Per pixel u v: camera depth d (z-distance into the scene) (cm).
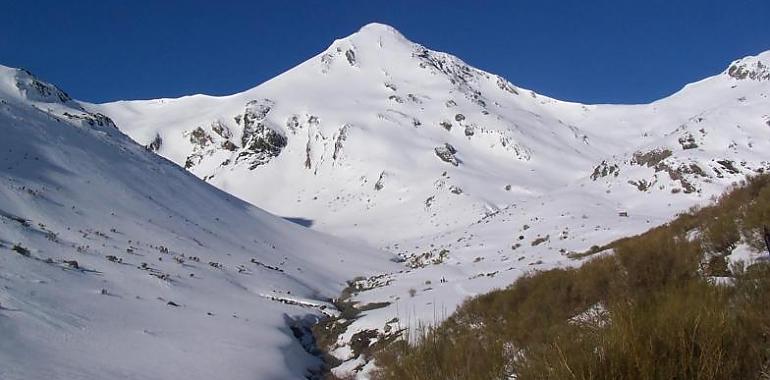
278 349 1573
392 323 1734
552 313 830
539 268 1994
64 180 3169
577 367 335
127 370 1084
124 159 4322
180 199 4272
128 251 2491
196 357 1288
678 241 875
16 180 2791
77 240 2370
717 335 352
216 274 2667
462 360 491
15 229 2088
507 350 529
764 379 335
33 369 956
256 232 4612
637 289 719
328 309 2586
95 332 1277
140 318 1524
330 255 4850
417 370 497
